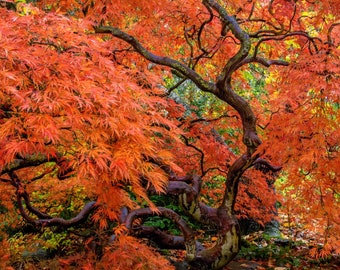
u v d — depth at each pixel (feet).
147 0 13.01
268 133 12.12
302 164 11.16
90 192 14.47
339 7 12.19
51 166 14.40
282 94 12.23
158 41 15.81
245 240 21.33
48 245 15.79
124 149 8.14
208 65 17.66
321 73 10.71
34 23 8.87
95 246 11.86
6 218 15.66
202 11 14.70
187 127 15.81
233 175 13.28
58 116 8.14
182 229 13.05
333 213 12.21
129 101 8.49
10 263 11.68
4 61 7.86
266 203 17.62
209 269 13.39
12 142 7.63
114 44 14.87
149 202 8.99
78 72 8.41
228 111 16.47
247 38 11.66
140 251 10.33
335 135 10.71
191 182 13.64
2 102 8.29
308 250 20.31
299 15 14.58
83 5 13.62
